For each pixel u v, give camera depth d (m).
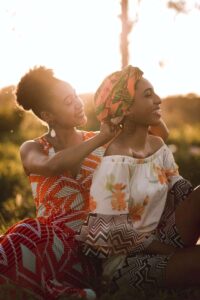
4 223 6.39
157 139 4.03
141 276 3.78
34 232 3.92
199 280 3.70
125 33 11.23
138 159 3.79
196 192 3.78
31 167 4.04
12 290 3.79
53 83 4.19
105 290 3.83
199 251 3.69
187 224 3.81
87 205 4.12
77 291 3.78
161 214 3.85
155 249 3.81
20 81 4.30
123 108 3.78
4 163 10.57
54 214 4.07
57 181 4.09
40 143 4.20
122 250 3.77
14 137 14.48
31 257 3.87
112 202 3.72
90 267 3.98
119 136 3.86
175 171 4.02
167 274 3.73
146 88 3.80
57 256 3.91
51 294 3.82
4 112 16.86
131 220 3.79
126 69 3.82
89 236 3.77
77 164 3.82
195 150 10.44
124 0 11.16
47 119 4.22
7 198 8.38
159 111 3.87
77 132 4.29
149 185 3.79
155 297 3.62
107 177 3.74
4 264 3.86
